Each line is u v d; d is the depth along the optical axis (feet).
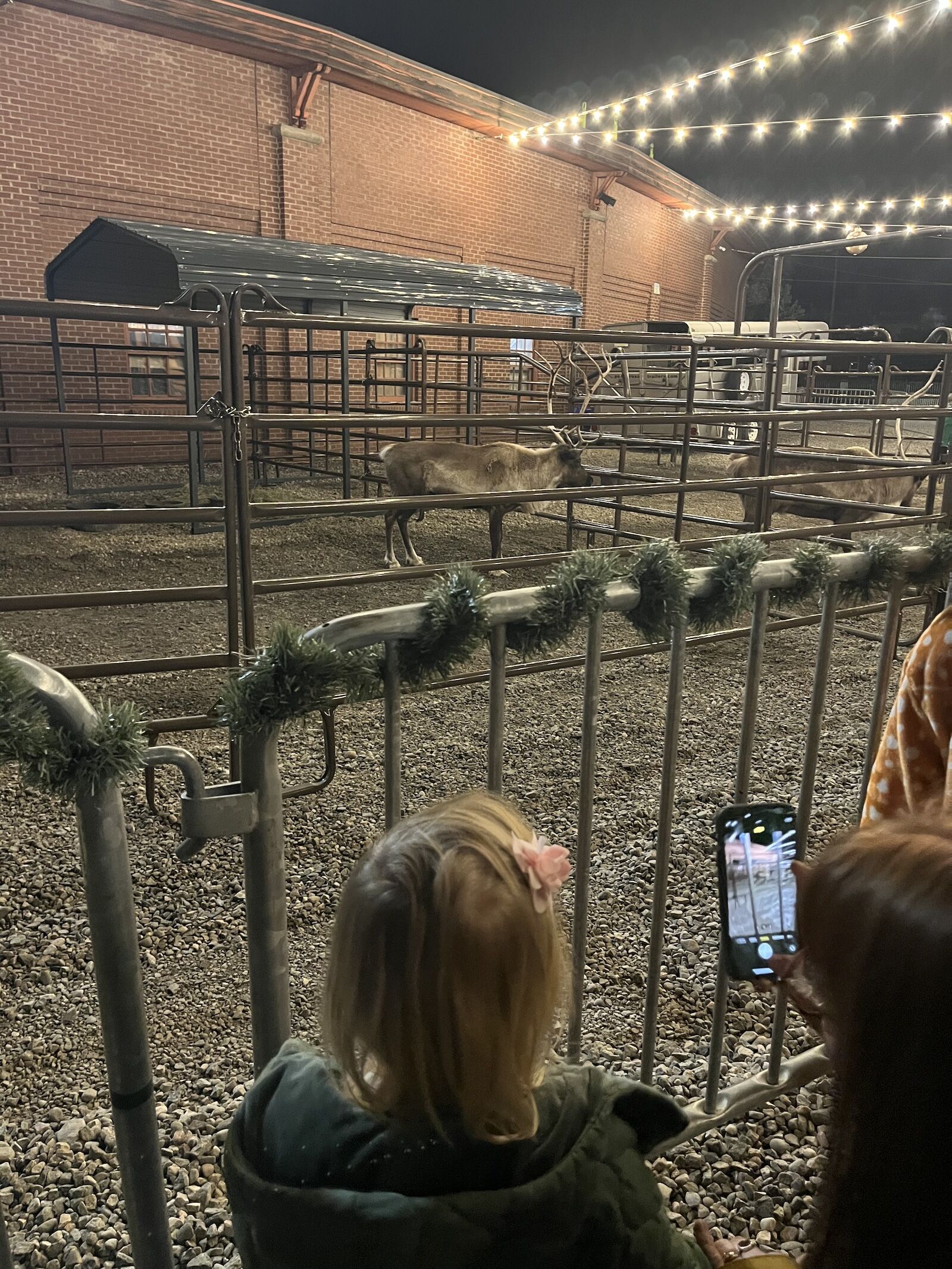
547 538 30.99
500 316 56.03
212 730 14.08
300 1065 2.89
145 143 40.40
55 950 8.58
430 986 2.37
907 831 1.90
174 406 43.19
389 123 49.08
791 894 4.06
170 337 42.68
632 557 4.68
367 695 3.88
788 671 18.13
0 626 19.56
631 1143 2.71
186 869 10.00
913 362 78.79
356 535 30.68
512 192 57.21
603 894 9.73
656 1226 2.64
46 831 10.74
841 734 14.76
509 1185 2.52
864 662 18.89
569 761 13.29
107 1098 6.85
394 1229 2.38
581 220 62.85
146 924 9.05
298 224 45.78
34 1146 6.25
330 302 36.40
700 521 20.93
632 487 13.91
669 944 8.89
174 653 18.10
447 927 2.36
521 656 4.44
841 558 5.32
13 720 3.13
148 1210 4.02
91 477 38.60
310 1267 2.49
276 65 43.80
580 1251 2.54
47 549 26.61
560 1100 2.72
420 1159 2.51
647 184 67.10
